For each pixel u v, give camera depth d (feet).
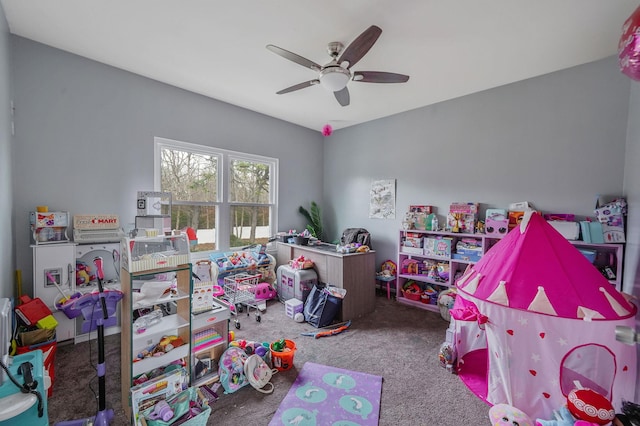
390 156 14.20
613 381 4.91
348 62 7.04
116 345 8.26
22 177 8.05
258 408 5.74
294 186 15.92
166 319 6.23
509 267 5.96
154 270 5.63
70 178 8.84
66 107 8.71
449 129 12.05
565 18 6.63
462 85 10.48
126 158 9.89
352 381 6.66
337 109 13.34
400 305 12.17
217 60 8.96
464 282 6.68
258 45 8.05
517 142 10.28
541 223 6.26
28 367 3.78
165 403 5.22
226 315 6.79
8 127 7.04
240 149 13.26
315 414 5.58
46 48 8.32
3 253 6.40
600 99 8.66
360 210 15.60
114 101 9.59
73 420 5.12
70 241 8.54
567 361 5.21
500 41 7.61
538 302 5.29
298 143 16.01
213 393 6.09
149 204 9.92
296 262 12.05
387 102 12.30
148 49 8.41
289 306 10.62
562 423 4.48
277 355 7.02
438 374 7.03
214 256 12.01
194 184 12.07
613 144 8.46
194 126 11.60
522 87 10.14
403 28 7.07
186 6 6.48
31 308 6.98
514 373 5.53
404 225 12.61
